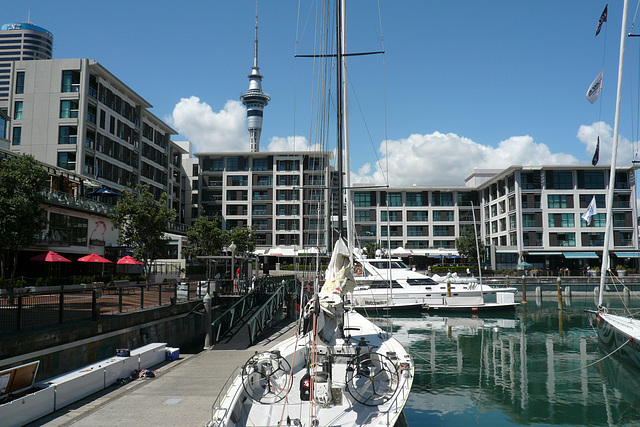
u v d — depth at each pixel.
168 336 19.53
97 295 17.38
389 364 10.19
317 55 14.77
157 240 32.72
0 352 10.87
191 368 13.62
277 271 51.72
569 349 21.75
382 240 76.81
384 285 34.25
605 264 21.55
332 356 10.31
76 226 31.58
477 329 27.56
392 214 77.50
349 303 17.91
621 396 14.51
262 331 20.42
